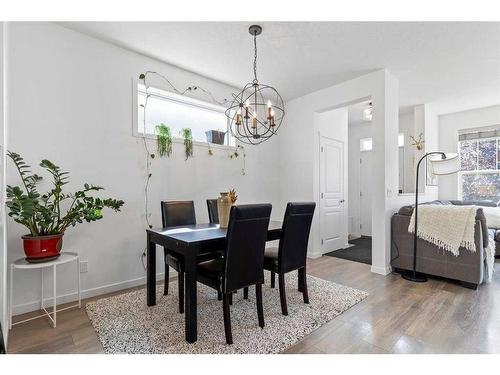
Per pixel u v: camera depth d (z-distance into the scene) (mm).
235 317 2184
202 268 2029
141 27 2557
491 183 4871
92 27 2559
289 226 2248
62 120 2533
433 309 2324
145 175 3080
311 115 4297
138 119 3109
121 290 2844
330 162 4668
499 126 4789
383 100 3393
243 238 1868
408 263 3240
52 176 2463
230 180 3998
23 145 2324
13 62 2281
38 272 2375
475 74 3566
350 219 6414
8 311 2057
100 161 2758
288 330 1972
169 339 1857
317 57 3111
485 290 2758
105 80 2807
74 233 2586
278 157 4805
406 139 5535
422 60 3172
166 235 2107
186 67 3385
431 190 5059
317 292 2725
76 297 2561
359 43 2801
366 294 2664
